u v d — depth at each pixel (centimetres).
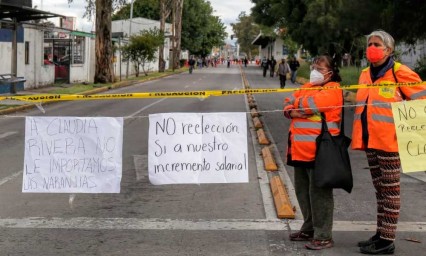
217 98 2458
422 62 2436
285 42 6259
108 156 508
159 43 4384
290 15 4297
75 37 3216
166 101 2269
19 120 1602
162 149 513
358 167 983
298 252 529
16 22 2178
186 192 784
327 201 527
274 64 5347
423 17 1545
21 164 962
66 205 698
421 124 500
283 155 1100
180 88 3234
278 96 2684
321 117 518
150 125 511
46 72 2816
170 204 715
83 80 3306
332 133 518
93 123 506
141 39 4103
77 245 548
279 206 674
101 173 509
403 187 827
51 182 508
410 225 626
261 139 1241
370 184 844
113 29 6819
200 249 539
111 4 3167
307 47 4316
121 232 592
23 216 647
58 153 507
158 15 7912
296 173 555
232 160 516
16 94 2247
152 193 776
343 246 546
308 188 552
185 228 609
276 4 4388
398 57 2462
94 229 602
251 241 563
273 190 771
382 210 530
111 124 507
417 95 502
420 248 544
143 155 1058
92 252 529
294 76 4091
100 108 1958
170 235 583
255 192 787
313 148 516
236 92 541
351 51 3909
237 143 516
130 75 4603
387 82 510
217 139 515
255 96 2658
